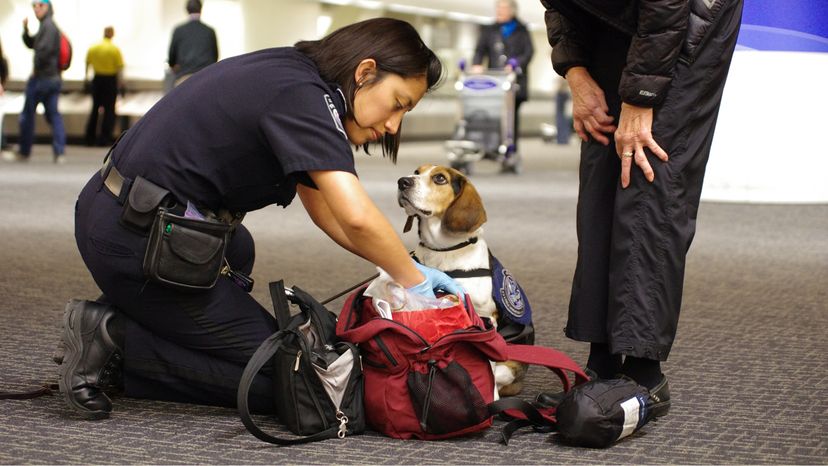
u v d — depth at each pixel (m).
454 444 2.52
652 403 2.74
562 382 2.92
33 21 15.57
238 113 2.58
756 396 3.03
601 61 2.95
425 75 2.65
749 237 6.90
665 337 2.76
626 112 2.74
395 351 2.53
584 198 2.99
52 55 11.77
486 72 11.60
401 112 2.67
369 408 2.58
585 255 2.97
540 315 4.25
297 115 2.54
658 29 2.64
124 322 2.71
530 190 9.93
